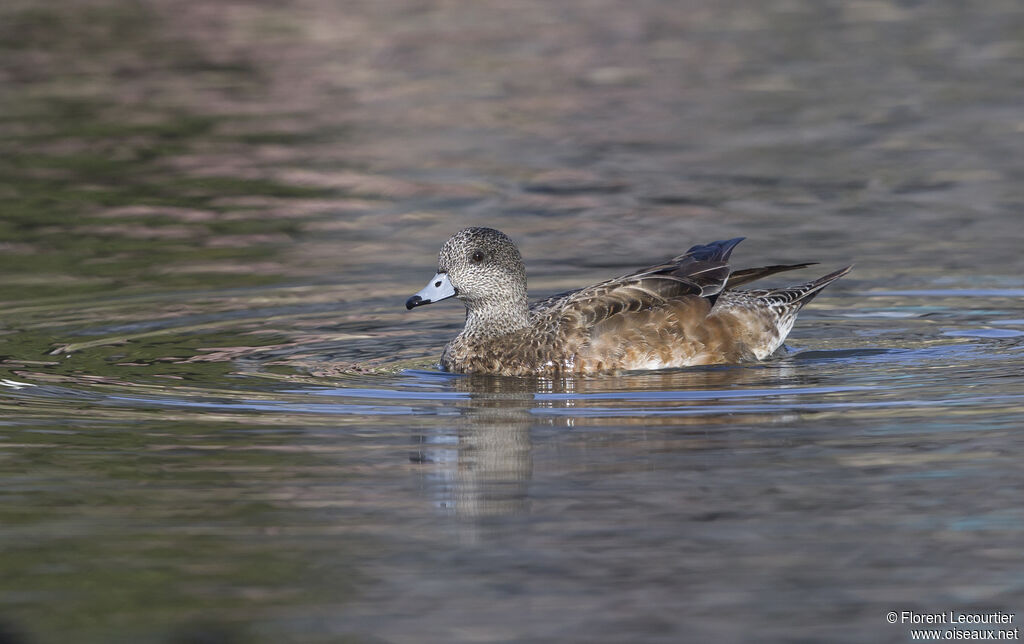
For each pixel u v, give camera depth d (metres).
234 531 9.37
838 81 31.19
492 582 8.58
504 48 36.03
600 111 29.05
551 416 11.99
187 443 11.23
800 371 13.41
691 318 13.83
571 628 7.98
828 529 9.23
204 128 27.66
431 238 20.05
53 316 15.94
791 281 17.16
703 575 8.60
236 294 17.05
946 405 11.93
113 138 26.78
